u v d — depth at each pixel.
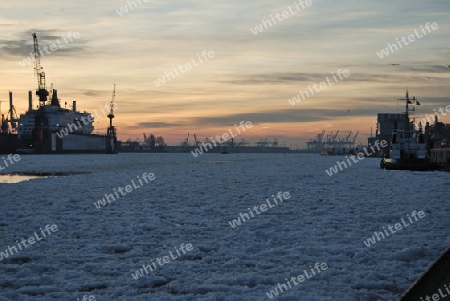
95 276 10.61
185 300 8.85
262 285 9.78
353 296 9.07
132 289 9.63
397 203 22.56
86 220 17.94
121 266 11.35
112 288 9.76
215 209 20.77
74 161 103.38
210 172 52.22
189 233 15.49
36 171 61.28
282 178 41.28
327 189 29.58
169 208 21.25
